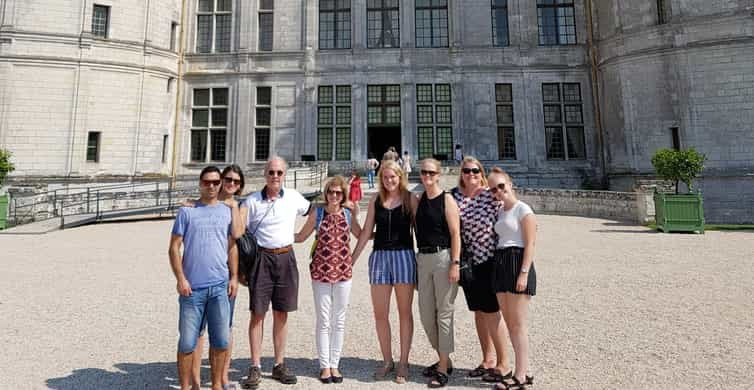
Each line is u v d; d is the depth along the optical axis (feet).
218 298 13.47
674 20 67.05
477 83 85.30
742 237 42.91
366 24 88.43
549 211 66.33
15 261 34.94
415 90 85.97
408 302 15.28
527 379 14.02
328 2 89.86
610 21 76.13
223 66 87.51
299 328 20.68
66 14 72.90
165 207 64.90
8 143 69.41
